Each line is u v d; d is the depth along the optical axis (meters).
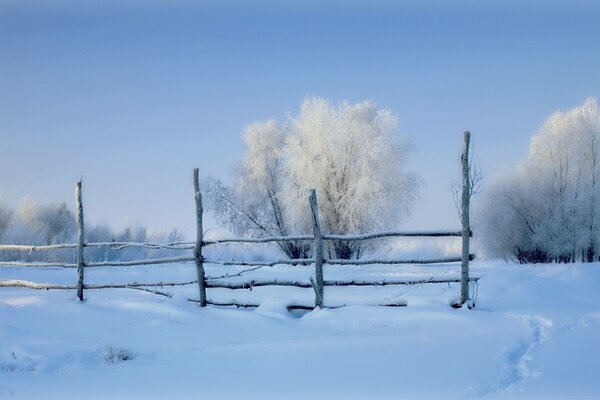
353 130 34.50
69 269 25.94
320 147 34.53
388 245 34.38
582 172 31.58
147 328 8.45
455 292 11.07
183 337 7.86
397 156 34.75
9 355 6.82
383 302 9.94
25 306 10.22
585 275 12.34
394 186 34.25
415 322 8.52
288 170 36.16
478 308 9.70
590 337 7.02
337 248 34.06
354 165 34.53
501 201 32.47
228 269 24.38
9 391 4.99
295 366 5.80
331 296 11.38
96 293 12.29
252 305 10.24
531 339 6.99
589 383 4.78
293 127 36.75
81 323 8.88
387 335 7.52
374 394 4.57
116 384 5.23
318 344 7.03
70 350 6.97
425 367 5.51
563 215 31.14
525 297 10.92
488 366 5.46
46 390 5.02
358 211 33.31
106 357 6.55
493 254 33.31
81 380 5.45
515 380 4.99
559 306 10.00
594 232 30.48
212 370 5.75
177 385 5.12
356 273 20.48
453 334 7.44
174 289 13.56
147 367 6.02
